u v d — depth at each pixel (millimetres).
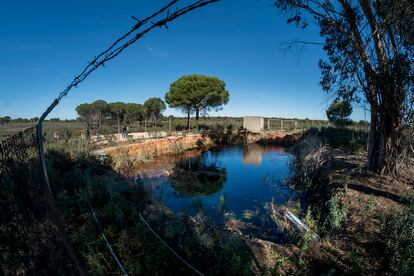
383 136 8031
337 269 3883
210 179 12320
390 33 6707
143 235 4578
